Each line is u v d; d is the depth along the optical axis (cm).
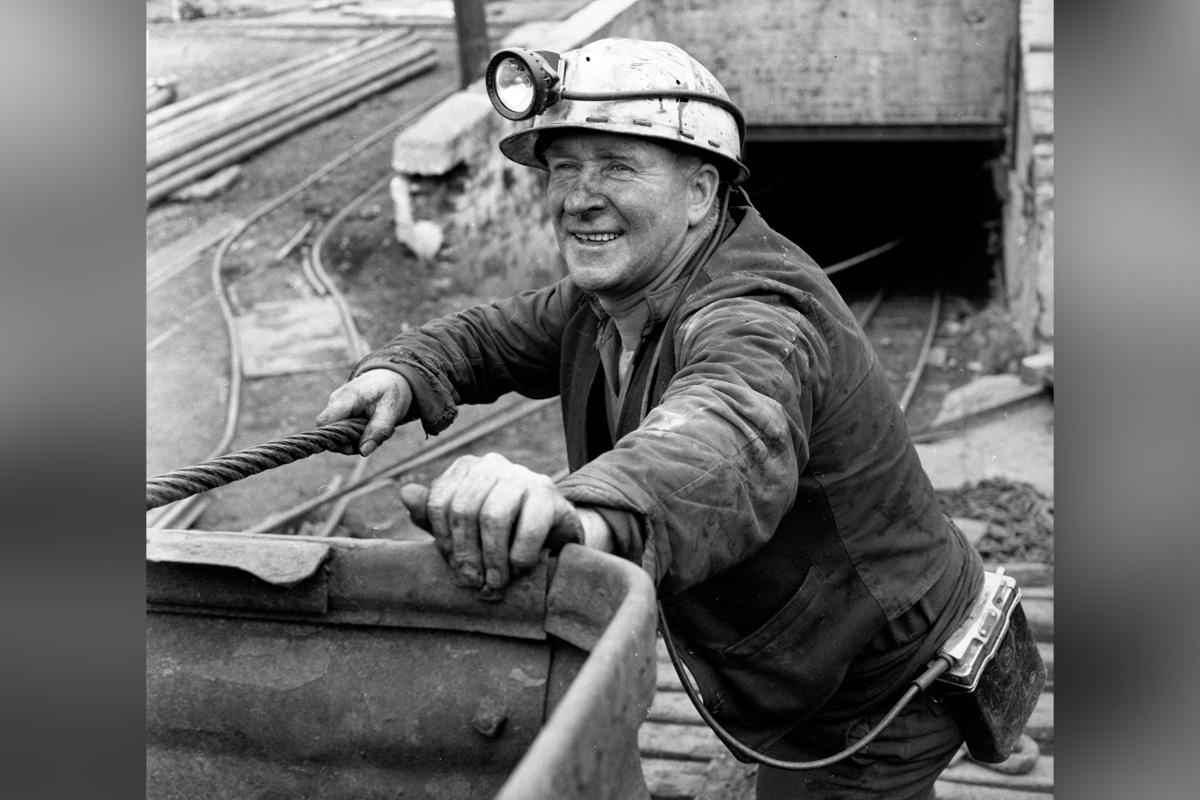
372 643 155
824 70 816
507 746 148
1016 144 766
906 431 200
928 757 216
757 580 192
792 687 199
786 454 155
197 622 163
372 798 155
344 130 861
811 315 179
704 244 189
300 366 694
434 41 947
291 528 598
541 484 132
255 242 784
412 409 217
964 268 899
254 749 161
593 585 134
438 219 749
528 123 200
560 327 226
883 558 196
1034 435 614
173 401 673
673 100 181
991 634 214
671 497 141
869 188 1037
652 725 358
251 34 959
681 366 175
